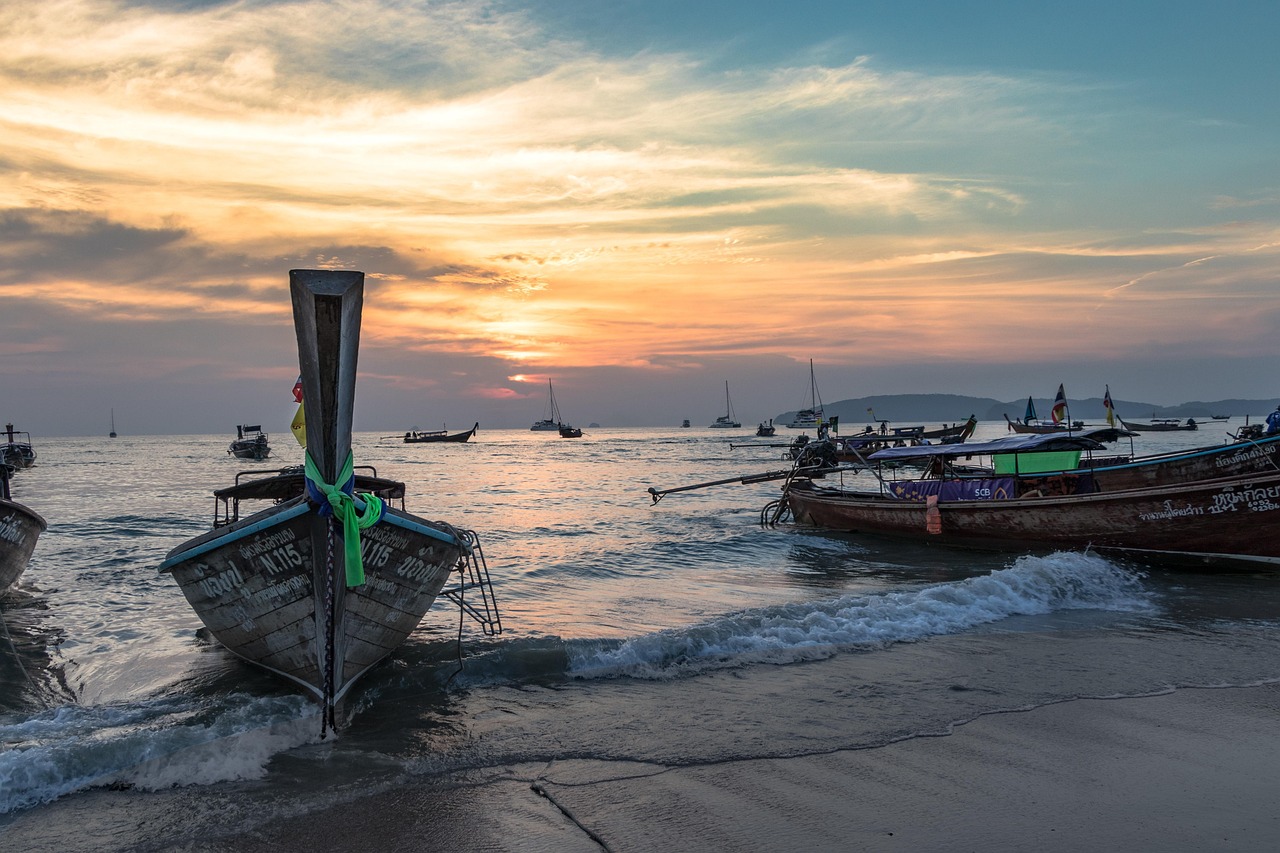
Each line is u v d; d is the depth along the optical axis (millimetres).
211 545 7418
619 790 5852
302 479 11273
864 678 8383
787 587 14367
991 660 8984
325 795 5785
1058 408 29156
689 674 8594
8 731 7008
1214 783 5883
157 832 5254
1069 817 5383
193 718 7355
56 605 12688
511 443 134250
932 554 17688
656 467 60469
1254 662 8867
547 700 7863
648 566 16859
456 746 6715
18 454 58781
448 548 8367
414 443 134375
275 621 7578
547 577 15539
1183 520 14602
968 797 5691
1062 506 16016
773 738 6797
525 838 5168
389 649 8539
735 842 5102
